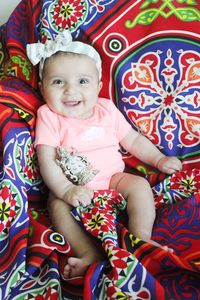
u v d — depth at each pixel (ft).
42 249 3.01
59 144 3.77
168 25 3.87
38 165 3.75
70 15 4.01
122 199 3.57
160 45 3.89
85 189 3.47
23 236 3.06
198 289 2.88
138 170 4.07
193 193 3.69
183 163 3.97
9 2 4.74
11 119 3.49
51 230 3.19
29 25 4.24
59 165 3.64
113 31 3.95
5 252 3.06
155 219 3.54
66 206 3.46
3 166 3.29
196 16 3.82
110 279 2.82
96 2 4.00
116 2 3.97
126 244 3.09
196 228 3.36
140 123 4.02
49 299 2.72
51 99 3.79
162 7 3.87
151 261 3.01
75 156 3.67
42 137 3.69
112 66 3.97
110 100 4.07
